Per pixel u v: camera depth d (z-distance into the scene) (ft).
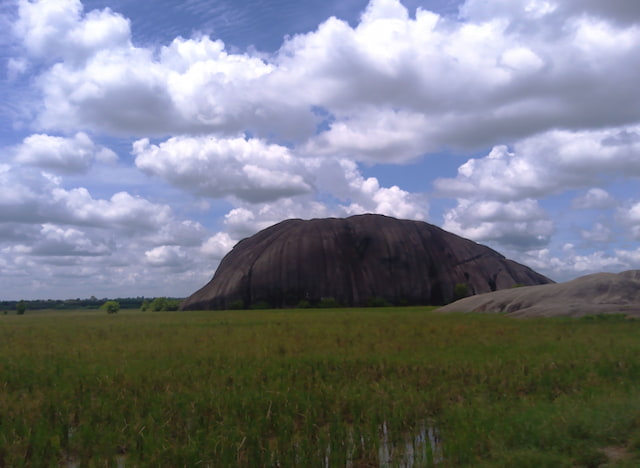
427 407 30.96
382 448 25.66
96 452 24.64
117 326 111.04
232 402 31.60
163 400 32.37
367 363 45.80
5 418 29.58
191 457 23.13
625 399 29.30
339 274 300.20
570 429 24.67
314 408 30.48
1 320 166.40
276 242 322.14
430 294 302.45
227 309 285.43
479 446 23.91
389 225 339.16
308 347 58.59
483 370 40.60
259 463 23.27
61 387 37.88
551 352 50.08
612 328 75.46
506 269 329.52
